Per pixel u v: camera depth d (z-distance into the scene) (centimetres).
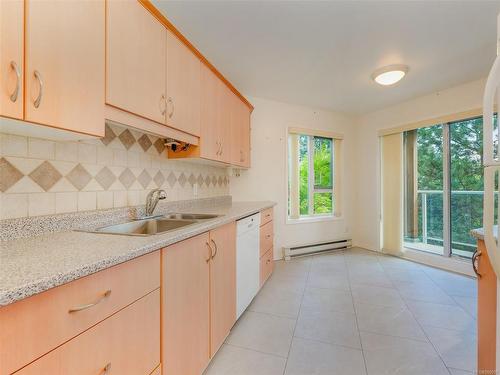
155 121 141
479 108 282
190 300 128
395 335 178
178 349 118
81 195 134
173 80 157
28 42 80
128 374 89
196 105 186
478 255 122
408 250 358
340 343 170
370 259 359
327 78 283
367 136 412
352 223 427
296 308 219
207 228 141
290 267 327
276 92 327
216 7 169
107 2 110
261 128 353
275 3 166
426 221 346
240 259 200
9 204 103
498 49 93
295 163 380
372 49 223
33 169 112
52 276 64
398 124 368
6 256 81
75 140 127
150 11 136
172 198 214
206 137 203
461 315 205
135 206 167
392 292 250
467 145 302
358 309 216
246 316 206
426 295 243
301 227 384
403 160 367
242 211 217
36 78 82
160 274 106
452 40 209
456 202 314
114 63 113
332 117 409
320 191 410
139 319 94
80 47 98
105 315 80
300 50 225
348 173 425
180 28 192
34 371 61
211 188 288
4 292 54
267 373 143
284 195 370
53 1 88
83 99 99
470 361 151
